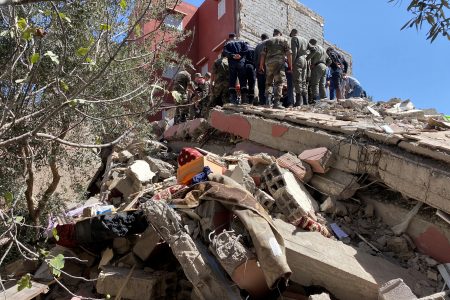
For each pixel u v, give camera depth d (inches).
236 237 155.5
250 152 299.4
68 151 278.8
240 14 673.0
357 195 216.5
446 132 216.4
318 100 371.9
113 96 266.8
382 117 272.7
